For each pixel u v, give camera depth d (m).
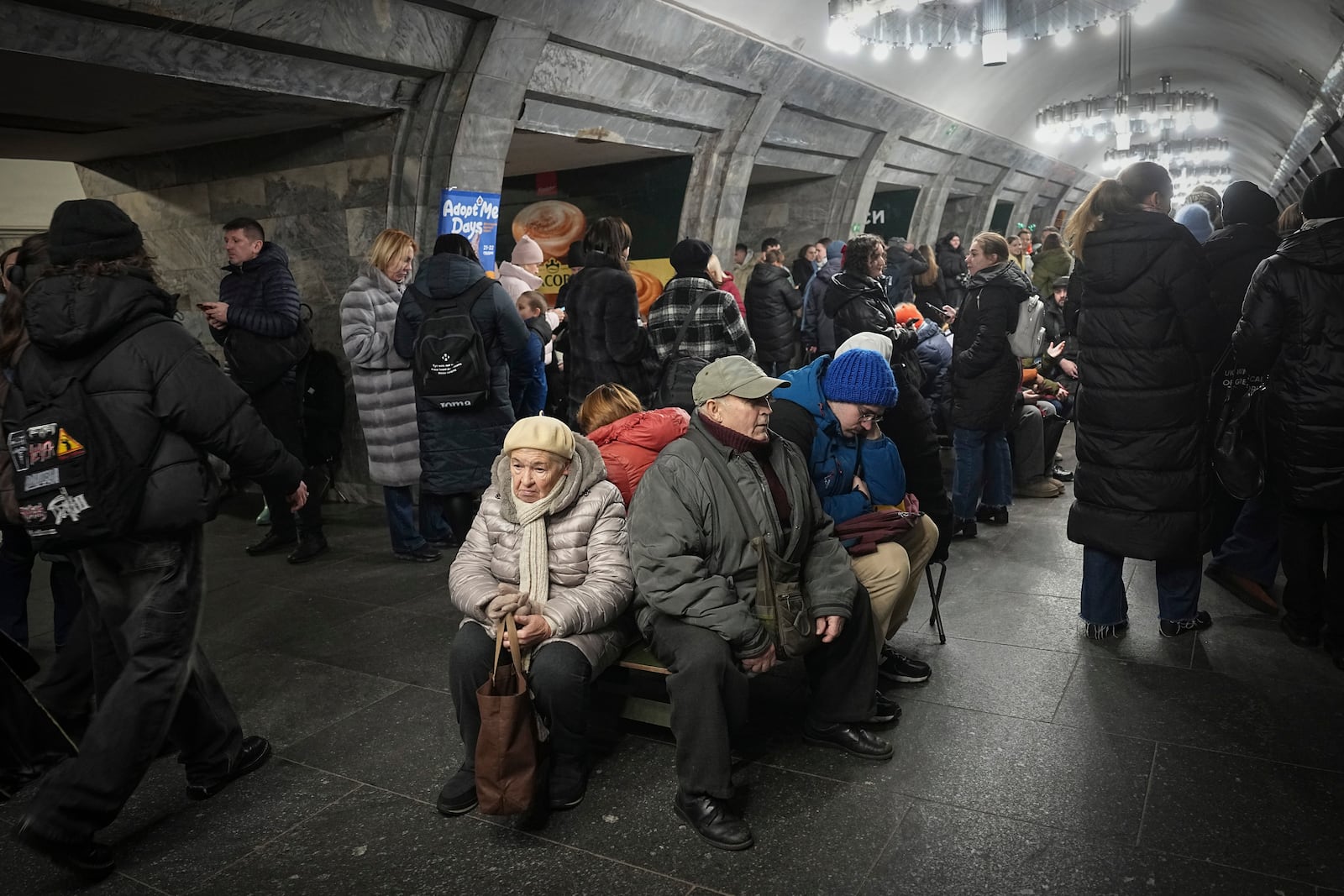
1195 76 18.19
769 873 2.34
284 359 5.14
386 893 2.33
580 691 2.59
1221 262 4.05
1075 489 3.72
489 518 2.82
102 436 2.36
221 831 2.62
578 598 2.63
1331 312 3.23
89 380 2.39
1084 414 3.60
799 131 10.18
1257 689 3.22
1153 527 3.50
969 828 2.49
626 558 2.75
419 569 5.00
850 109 10.48
